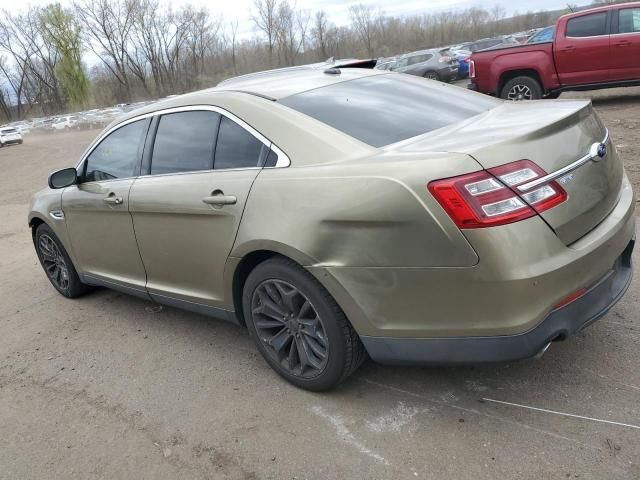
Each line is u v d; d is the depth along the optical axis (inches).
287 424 113.7
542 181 95.5
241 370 136.7
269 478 100.2
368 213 98.8
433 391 117.2
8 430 126.7
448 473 95.0
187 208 130.8
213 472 103.8
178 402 127.2
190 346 153.0
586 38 415.5
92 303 195.8
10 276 245.1
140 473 106.4
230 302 131.0
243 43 2738.7
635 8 402.3
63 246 189.9
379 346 105.9
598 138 114.0
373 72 153.6
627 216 112.1
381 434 106.7
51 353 161.5
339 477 97.7
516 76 444.8
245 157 124.0
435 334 99.3
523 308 92.4
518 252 91.3
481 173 92.4
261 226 114.7
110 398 133.3
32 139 1569.9
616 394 108.0
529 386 114.0
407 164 98.0
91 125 1747.0
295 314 119.1
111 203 154.7
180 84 2787.9
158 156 146.0
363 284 102.7
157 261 147.6
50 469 111.5
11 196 523.2
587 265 98.1
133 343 159.9
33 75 2955.2
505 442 100.0
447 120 125.2
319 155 112.0
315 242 106.0
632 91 538.9
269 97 128.3
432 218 93.2
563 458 94.5
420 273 96.6
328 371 115.2
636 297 143.6
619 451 94.3
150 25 2667.3
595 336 127.7
